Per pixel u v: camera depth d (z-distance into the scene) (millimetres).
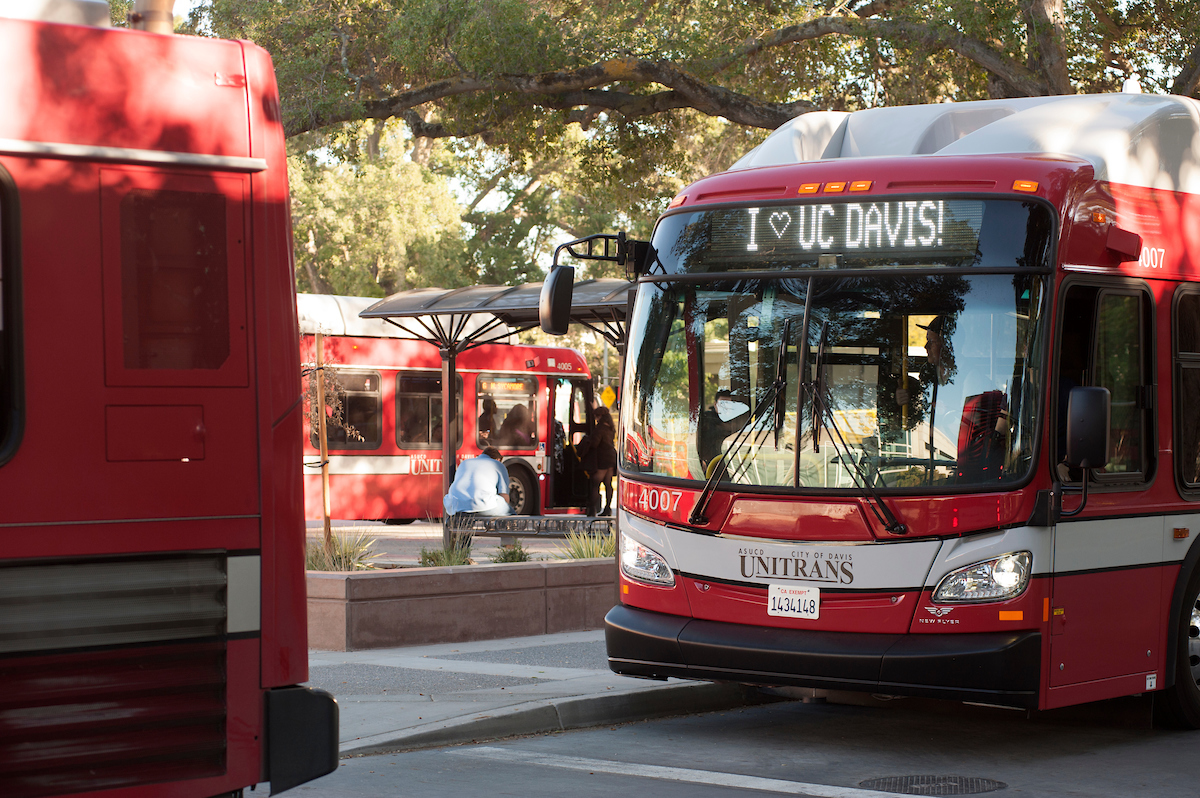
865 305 9555
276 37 28609
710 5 27422
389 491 31047
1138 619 9891
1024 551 9008
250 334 5801
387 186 50719
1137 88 11297
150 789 5566
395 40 27234
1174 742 10258
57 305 5422
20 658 5305
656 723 10883
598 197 35094
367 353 30828
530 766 9156
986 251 9336
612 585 15898
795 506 9477
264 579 5812
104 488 5477
